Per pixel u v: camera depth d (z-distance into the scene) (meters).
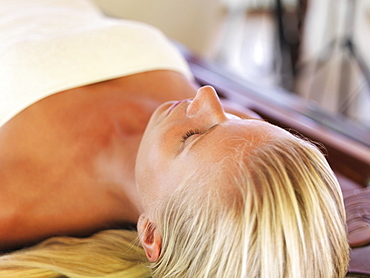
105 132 1.05
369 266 0.99
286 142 0.75
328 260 0.71
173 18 2.74
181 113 0.86
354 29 2.68
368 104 2.48
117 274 0.92
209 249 0.72
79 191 1.04
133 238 0.98
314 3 2.69
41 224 1.03
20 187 1.01
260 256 0.68
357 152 1.44
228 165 0.72
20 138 1.03
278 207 0.68
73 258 0.94
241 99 1.62
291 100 1.69
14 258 0.94
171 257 0.79
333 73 2.66
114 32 1.18
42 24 1.22
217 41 2.92
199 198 0.73
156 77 1.17
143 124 1.08
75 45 1.13
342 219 0.76
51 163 1.03
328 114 1.67
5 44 1.13
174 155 0.80
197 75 1.72
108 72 1.12
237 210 0.69
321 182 0.73
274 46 2.69
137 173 0.87
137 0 2.58
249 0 2.93
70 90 1.08
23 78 1.06
